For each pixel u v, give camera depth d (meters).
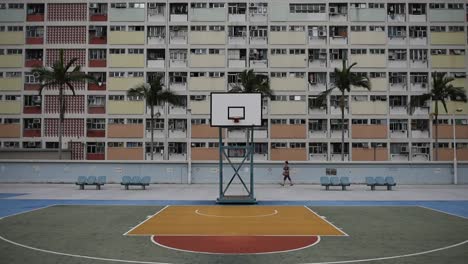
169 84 59.19
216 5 59.97
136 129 58.91
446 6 60.00
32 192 32.75
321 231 16.19
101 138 58.81
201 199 28.05
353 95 59.28
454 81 59.25
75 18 59.84
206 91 59.12
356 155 58.56
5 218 19.55
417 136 59.09
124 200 27.41
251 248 13.05
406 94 59.22
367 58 59.34
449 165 41.62
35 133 59.00
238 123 25.42
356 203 26.06
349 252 12.53
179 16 59.88
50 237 14.83
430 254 12.30
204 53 59.56
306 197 29.42
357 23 59.84
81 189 35.62
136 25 59.69
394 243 13.88
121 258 11.71
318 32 59.84
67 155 53.81
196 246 13.32
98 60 59.50
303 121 59.09
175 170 41.59
